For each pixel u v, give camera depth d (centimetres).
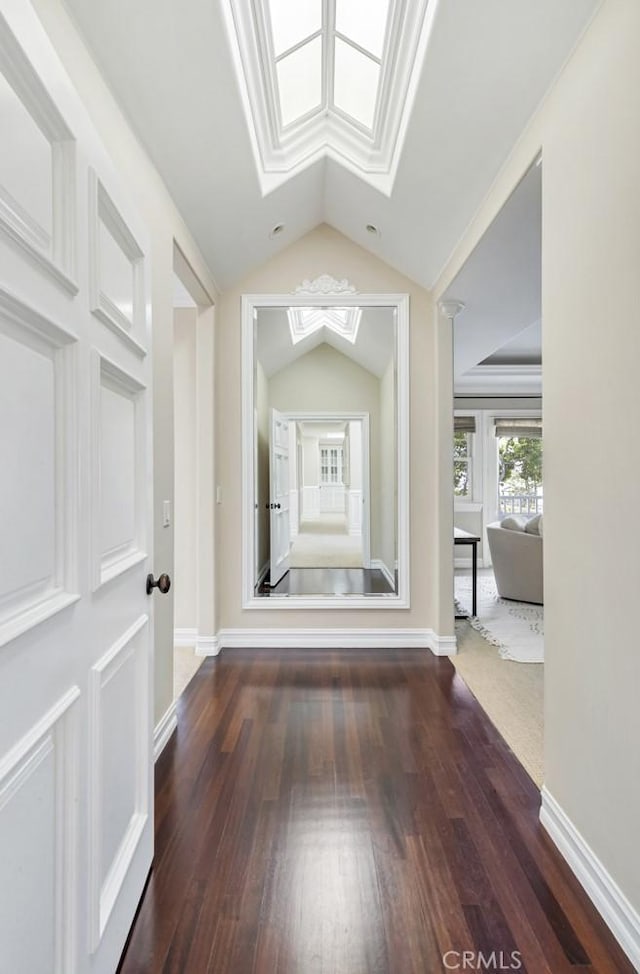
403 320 347
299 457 476
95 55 157
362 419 401
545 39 152
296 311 361
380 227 306
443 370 339
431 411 350
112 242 120
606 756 133
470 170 222
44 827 84
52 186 90
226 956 121
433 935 127
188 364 358
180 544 357
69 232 95
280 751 215
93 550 105
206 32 168
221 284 339
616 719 129
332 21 208
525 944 125
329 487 478
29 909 79
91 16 146
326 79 241
